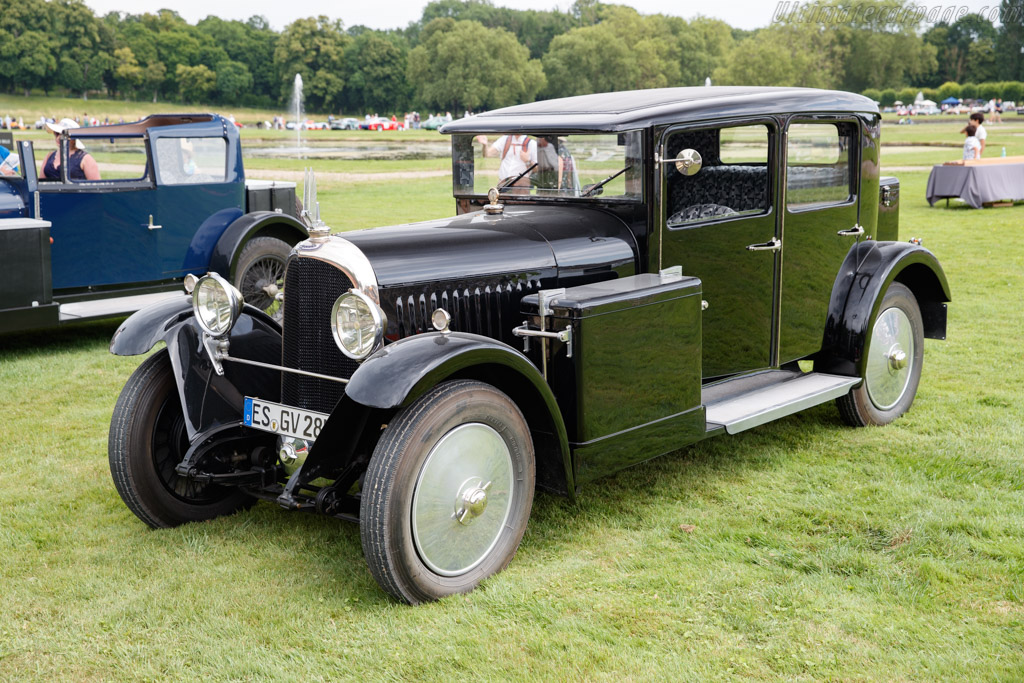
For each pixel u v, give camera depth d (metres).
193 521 3.80
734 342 4.21
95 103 120.50
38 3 115.88
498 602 3.03
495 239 3.59
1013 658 2.65
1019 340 6.55
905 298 4.82
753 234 4.19
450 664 2.68
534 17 144.50
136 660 2.74
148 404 3.59
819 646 2.74
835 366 4.65
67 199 6.62
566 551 3.44
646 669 2.63
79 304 6.80
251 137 57.66
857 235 4.73
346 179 22.50
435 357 2.90
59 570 3.34
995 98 98.19
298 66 128.25
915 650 2.71
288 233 7.79
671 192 4.35
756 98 4.11
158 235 7.11
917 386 5.07
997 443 4.48
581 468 3.40
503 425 3.16
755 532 3.55
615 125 3.62
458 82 105.44
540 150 4.12
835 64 98.19
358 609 3.03
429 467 2.97
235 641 2.84
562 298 3.36
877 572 3.20
